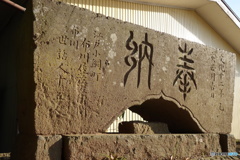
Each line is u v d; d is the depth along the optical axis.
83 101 3.90
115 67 4.27
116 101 4.25
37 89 3.50
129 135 4.20
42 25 3.57
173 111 5.35
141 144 4.28
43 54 3.56
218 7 9.52
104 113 4.10
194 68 5.44
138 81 4.56
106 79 4.15
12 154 4.04
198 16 10.23
